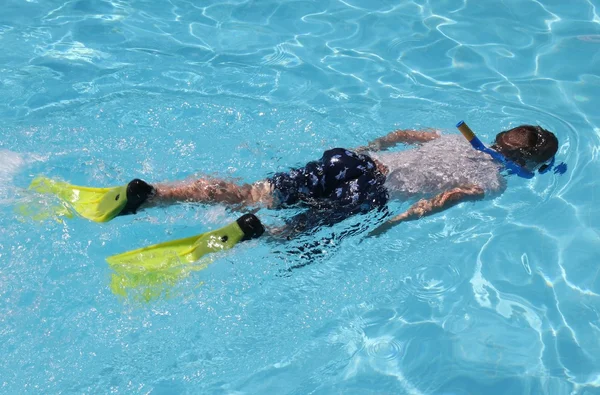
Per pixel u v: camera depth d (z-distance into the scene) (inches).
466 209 150.6
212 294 135.8
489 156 148.8
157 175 151.1
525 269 142.6
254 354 132.0
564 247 145.3
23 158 151.3
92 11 186.7
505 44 182.4
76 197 142.5
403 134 154.5
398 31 185.0
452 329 135.5
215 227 144.3
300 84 171.0
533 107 168.7
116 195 138.9
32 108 162.4
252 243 139.8
